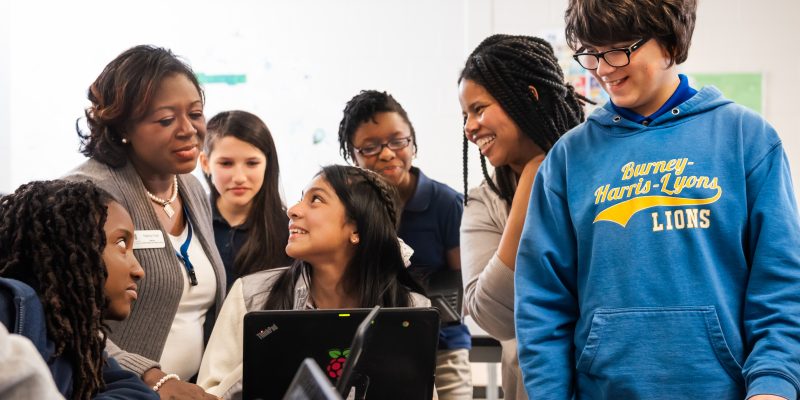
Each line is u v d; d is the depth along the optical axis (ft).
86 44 14.05
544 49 6.25
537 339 4.90
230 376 5.88
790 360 4.22
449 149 14.11
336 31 14.11
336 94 14.15
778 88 13.96
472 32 14.05
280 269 6.60
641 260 4.63
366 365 4.93
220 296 6.76
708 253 4.55
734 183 4.58
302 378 3.16
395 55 14.10
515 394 6.21
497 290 5.73
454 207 8.30
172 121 6.17
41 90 14.05
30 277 4.35
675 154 4.71
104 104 6.18
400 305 6.40
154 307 6.15
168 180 6.56
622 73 4.70
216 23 14.10
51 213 4.37
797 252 4.42
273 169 8.51
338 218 6.35
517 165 6.32
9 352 2.91
